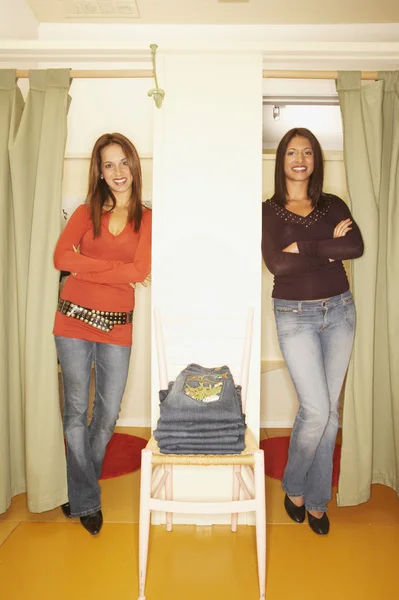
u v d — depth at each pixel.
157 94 2.17
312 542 2.14
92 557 2.02
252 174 2.22
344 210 2.27
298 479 2.24
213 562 1.99
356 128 2.25
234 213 2.23
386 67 3.20
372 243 2.26
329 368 2.19
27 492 2.27
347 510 2.43
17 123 2.28
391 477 2.50
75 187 3.51
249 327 2.17
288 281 2.19
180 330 2.21
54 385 2.26
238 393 2.08
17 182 2.22
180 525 2.29
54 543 2.12
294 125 3.39
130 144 2.35
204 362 2.21
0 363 2.25
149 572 1.93
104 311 2.22
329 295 2.16
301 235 2.23
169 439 1.83
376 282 2.32
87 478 2.22
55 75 2.24
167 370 2.20
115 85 3.50
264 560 1.76
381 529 2.25
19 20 3.20
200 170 2.22
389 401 2.48
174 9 3.39
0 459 2.25
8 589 1.82
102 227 2.34
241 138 2.22
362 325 2.28
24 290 2.27
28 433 2.24
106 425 2.32
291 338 2.17
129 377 3.69
